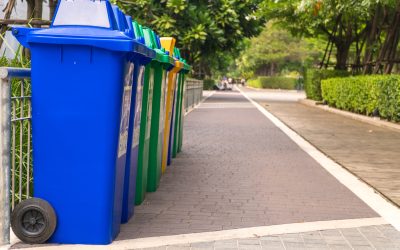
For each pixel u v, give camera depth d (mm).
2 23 6668
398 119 16688
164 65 6953
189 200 6586
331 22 29641
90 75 4598
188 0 25438
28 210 4668
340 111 22859
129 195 5547
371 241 5055
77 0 4625
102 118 4621
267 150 11172
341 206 6434
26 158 5691
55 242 4758
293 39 72688
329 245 4902
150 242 4859
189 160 9648
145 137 6352
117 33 4531
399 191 7199
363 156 10430
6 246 4645
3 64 6035
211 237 5059
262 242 4945
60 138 4652
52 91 4625
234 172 8531
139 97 5719
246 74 99250
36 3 7918
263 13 29500
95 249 4637
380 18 23359
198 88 28484
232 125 16547
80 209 4707
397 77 16281
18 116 5590
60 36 4496
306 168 9070
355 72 28234
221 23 27047
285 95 49250
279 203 6520
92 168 4660
